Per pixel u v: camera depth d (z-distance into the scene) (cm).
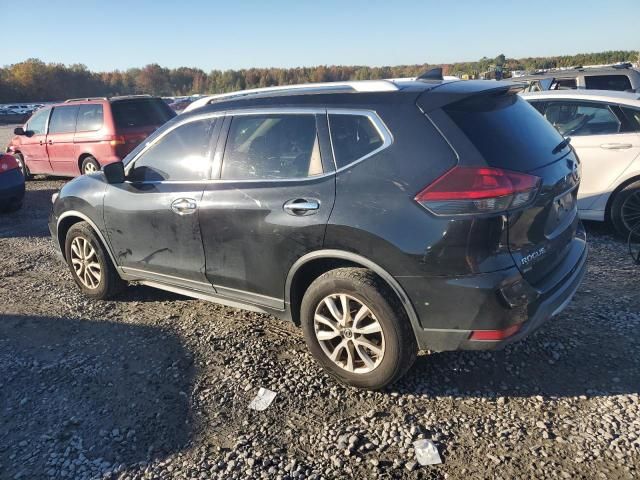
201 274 382
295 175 328
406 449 270
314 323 327
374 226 288
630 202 563
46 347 396
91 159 1059
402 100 299
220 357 368
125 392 333
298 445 278
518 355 346
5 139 2531
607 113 578
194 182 379
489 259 270
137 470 267
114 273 463
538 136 318
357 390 322
